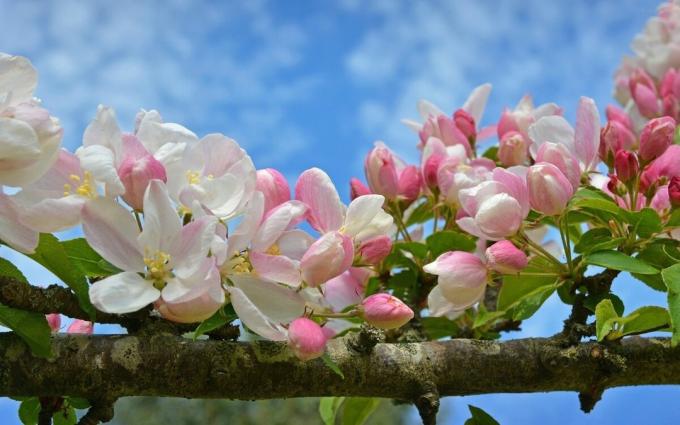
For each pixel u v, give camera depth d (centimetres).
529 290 57
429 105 70
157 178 45
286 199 48
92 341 46
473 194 54
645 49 80
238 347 48
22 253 44
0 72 43
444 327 64
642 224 53
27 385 46
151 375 46
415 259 60
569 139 58
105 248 44
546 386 52
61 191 45
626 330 51
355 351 49
